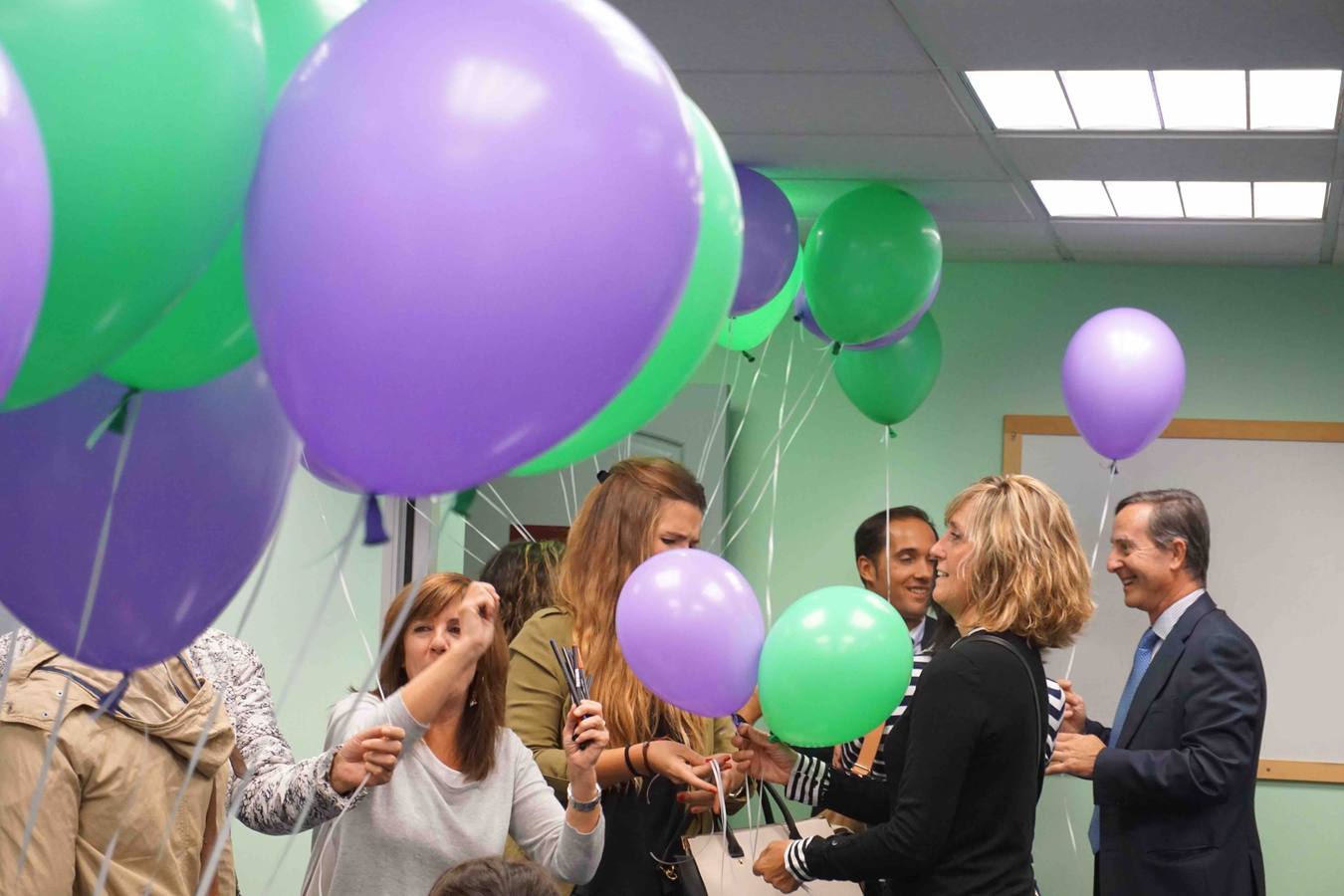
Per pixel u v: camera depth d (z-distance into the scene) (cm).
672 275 116
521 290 109
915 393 452
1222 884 355
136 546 144
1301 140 374
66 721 235
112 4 107
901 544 438
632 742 288
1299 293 532
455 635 265
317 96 113
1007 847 256
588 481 540
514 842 287
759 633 280
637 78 115
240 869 469
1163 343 426
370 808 248
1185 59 319
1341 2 280
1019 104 357
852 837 266
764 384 556
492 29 113
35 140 93
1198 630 368
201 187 112
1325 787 521
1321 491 526
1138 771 354
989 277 548
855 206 378
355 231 109
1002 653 257
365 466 117
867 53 322
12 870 226
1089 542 535
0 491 142
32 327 96
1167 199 445
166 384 137
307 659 471
